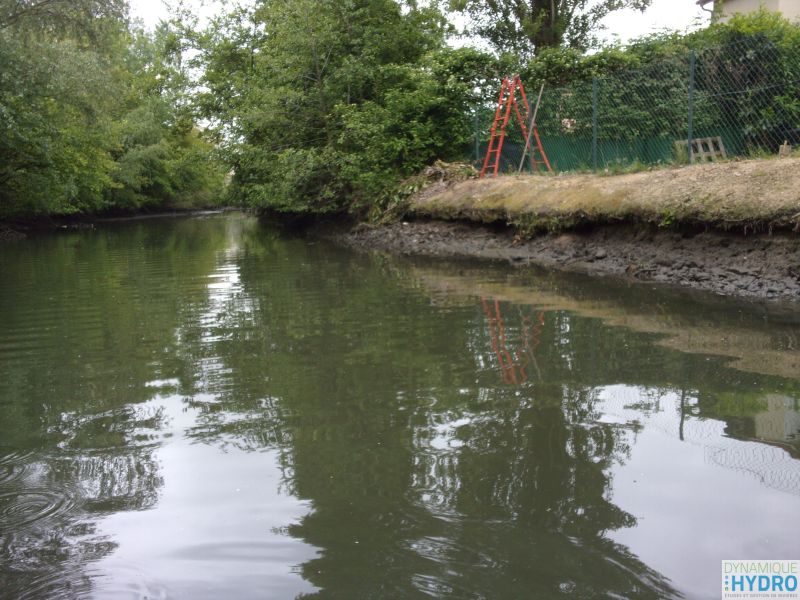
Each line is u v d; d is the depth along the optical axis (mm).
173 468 3672
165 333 7156
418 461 3609
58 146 26078
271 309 8297
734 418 4043
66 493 3408
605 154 13812
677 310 7117
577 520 2932
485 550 2729
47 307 9102
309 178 19703
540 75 17391
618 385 4754
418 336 6488
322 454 3764
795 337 5809
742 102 11477
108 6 21719
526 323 6836
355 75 19766
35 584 2633
